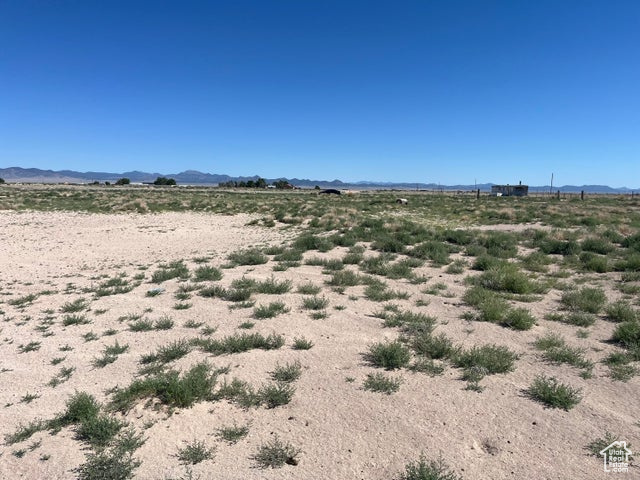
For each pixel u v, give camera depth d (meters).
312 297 10.20
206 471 4.20
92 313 9.58
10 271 14.89
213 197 63.16
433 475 3.92
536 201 61.69
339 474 4.13
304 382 5.96
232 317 8.88
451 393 5.54
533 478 3.98
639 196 82.12
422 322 8.09
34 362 6.96
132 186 145.75
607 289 10.68
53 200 49.38
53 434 4.89
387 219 31.83
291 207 43.72
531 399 5.36
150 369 6.40
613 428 4.71
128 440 4.60
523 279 10.46
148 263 16.19
